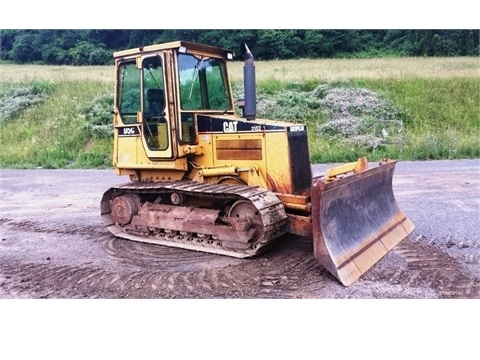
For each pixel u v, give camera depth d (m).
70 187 11.86
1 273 5.75
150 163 6.75
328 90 19.00
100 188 11.62
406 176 11.54
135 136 6.89
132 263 5.96
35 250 6.62
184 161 6.52
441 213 7.86
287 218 5.79
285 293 4.86
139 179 7.16
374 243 5.78
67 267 5.89
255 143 6.12
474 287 4.89
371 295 4.76
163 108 6.43
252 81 6.24
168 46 6.23
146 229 6.83
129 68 6.82
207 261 5.86
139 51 6.54
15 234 7.50
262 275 5.33
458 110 17.67
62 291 5.17
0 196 10.77
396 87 19.08
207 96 6.83
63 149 17.48
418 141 15.71
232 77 19.38
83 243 6.91
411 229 6.73
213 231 6.09
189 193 6.32
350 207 5.65
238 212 5.96
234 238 5.91
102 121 18.58
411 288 4.89
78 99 20.11
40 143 18.03
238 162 6.28
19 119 19.59
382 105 17.92
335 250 5.15
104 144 17.53
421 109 17.84
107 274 5.61
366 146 15.59
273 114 17.86
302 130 6.16
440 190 9.79
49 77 21.47
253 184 6.17
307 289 4.93
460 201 8.75
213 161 6.49
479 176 11.34
